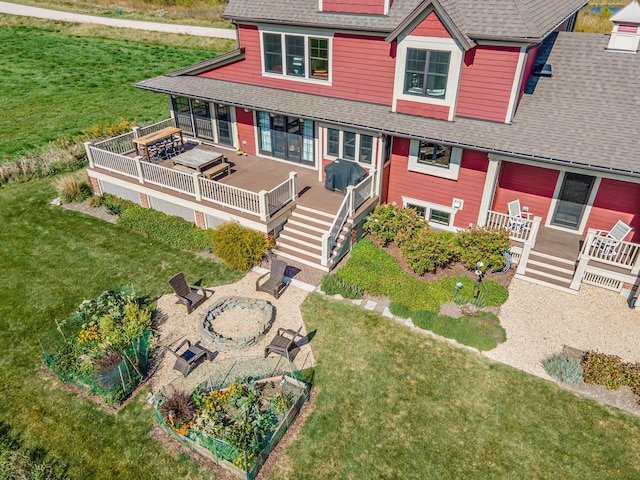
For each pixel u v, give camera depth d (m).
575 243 16.02
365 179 16.88
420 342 13.35
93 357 12.53
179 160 18.23
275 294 14.91
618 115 14.28
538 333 13.59
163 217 18.80
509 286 15.36
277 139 20.14
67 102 32.97
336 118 16.77
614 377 11.92
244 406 11.10
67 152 24.39
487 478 10.10
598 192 15.28
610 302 14.57
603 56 15.42
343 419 11.32
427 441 10.83
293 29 17.45
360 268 15.88
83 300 15.05
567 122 14.55
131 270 16.58
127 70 39.62
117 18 53.44
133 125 26.38
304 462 10.42
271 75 19.12
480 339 13.23
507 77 14.24
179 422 10.92
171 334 13.77
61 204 20.94
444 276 15.77
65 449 10.77
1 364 12.95
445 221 18.02
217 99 19.09
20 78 37.09
